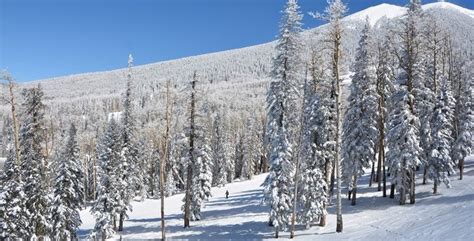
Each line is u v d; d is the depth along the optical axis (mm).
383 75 37438
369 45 35562
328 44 27016
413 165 31859
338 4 26297
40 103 30797
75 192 36250
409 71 31922
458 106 44000
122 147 44906
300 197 31016
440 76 40750
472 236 18672
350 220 30828
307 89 33375
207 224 39781
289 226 31375
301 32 32031
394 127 32812
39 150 30781
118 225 45750
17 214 27891
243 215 41938
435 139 35875
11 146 30656
